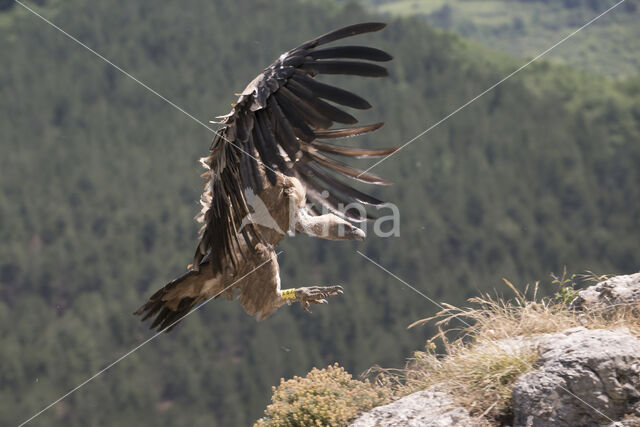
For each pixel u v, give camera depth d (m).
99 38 132.88
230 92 123.19
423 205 92.56
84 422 68.25
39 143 108.06
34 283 83.88
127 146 107.19
